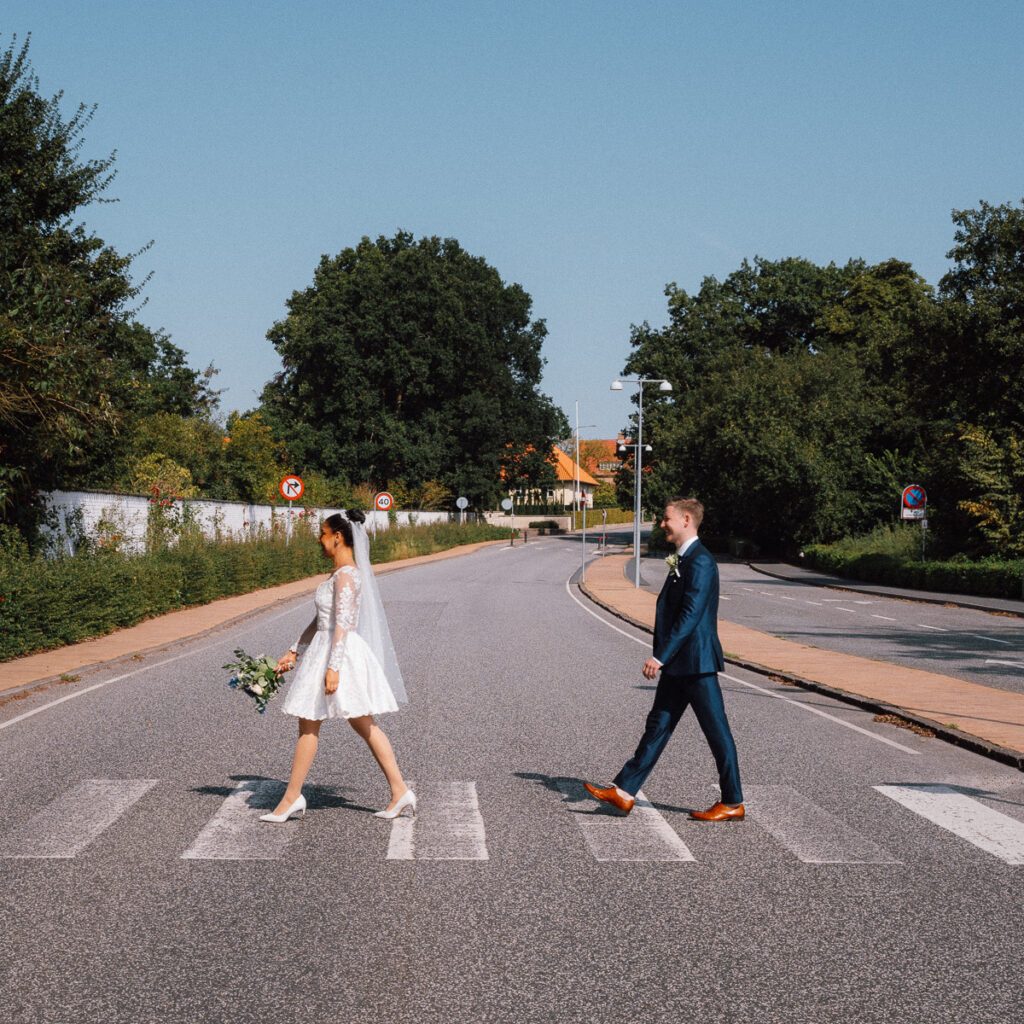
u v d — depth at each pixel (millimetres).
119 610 19156
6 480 18203
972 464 38812
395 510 64688
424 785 7887
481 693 12578
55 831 6504
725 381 68000
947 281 42438
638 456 35625
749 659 16500
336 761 8680
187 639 18062
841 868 5996
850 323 71188
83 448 19828
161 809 7055
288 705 6809
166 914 5074
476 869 5855
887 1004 4176
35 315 17391
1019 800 7727
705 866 5988
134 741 9453
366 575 7000
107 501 23703
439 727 10320
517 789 7820
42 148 20047
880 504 56656
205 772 8195
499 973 4418
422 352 71312
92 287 19938
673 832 6699
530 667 15180
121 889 5434
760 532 65375
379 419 70750
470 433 74562
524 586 35969
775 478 57156
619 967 4504
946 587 35156
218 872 5730
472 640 18766
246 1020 3959
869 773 8578
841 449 58156
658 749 7066
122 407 21469
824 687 13250
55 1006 4066
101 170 20859
